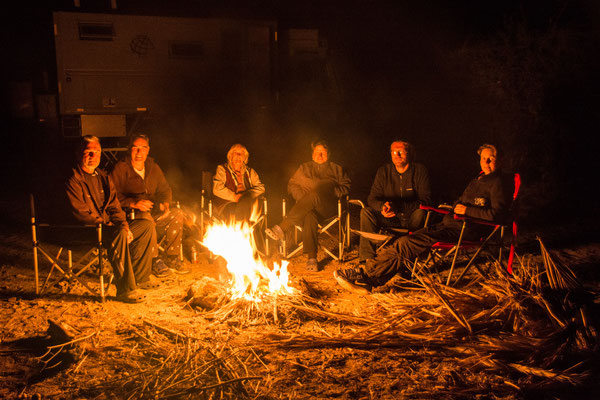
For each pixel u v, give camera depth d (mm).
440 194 8430
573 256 5695
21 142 10453
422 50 12594
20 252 5910
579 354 3465
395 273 4742
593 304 3971
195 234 5824
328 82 12023
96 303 4477
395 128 11422
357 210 8133
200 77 10664
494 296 4141
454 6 13312
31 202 4484
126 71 10156
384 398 3020
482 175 4895
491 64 9297
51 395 3031
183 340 3699
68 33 9727
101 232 4438
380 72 12500
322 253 6051
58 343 3641
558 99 8664
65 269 4777
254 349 3592
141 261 4770
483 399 3006
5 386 3131
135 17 10055
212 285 4500
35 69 12625
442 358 3471
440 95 10648
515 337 3598
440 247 4738
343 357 3504
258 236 5719
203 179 5734
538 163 8922
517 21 9547
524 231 6754
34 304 4406
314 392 3084
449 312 3941
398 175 5453
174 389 3096
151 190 5512
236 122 11070
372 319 4023
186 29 10430
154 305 4461
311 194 5500
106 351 3568
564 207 7762
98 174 4758
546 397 3027
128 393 3061
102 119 10062
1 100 10305
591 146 8453
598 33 8719
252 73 10977
